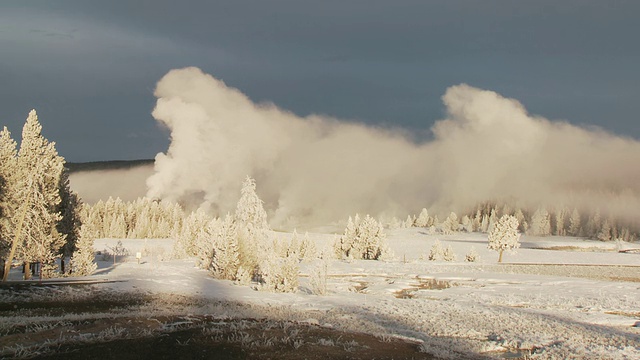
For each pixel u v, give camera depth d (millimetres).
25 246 37375
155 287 33719
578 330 23422
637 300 36594
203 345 16406
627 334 23078
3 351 14320
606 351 18922
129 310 23906
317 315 24922
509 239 86375
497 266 76000
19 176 39812
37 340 16000
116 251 75562
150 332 17672
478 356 17766
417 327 23078
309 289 37031
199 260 52938
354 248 87438
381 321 24203
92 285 33344
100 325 18625
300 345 17172
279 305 28109
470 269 66250
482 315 27234
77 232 44500
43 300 26875
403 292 40875
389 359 16312
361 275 56062
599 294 40031
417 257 97312
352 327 21812
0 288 30641
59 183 43438
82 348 15133
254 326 20375
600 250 146500
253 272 44969
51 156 41188
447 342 19812
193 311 23703
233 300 29297
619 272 69688
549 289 43500
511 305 33531
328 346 17500
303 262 70938
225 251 42844
